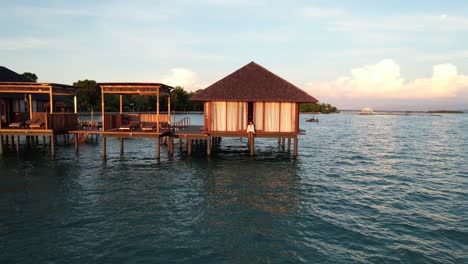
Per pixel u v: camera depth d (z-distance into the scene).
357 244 10.67
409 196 16.03
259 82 25.17
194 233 11.40
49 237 10.95
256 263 9.42
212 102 24.56
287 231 11.65
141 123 25.69
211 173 20.38
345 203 14.84
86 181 18.05
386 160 26.41
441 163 25.23
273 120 24.61
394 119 115.31
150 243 10.59
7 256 9.65
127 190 16.44
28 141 29.30
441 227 12.12
